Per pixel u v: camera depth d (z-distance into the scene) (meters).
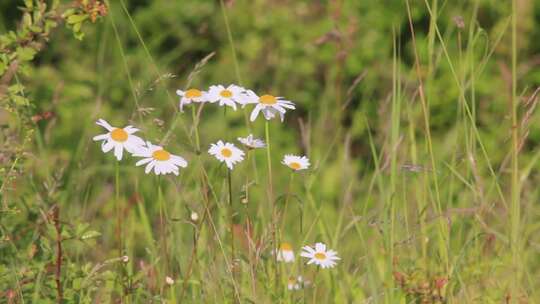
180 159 4.90
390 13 12.48
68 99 9.38
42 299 5.42
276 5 12.91
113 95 11.08
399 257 5.86
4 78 5.78
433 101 10.75
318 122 10.77
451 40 11.61
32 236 5.85
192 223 5.29
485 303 5.61
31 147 7.56
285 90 12.27
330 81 11.87
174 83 11.91
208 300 5.46
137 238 7.36
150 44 11.66
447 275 5.63
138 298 5.51
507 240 5.71
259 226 6.12
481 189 5.78
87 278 5.28
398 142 6.00
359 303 5.70
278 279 5.43
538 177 6.51
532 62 10.84
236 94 5.25
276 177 9.53
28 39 5.76
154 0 12.77
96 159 8.38
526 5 11.30
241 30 12.83
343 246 6.67
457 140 6.37
